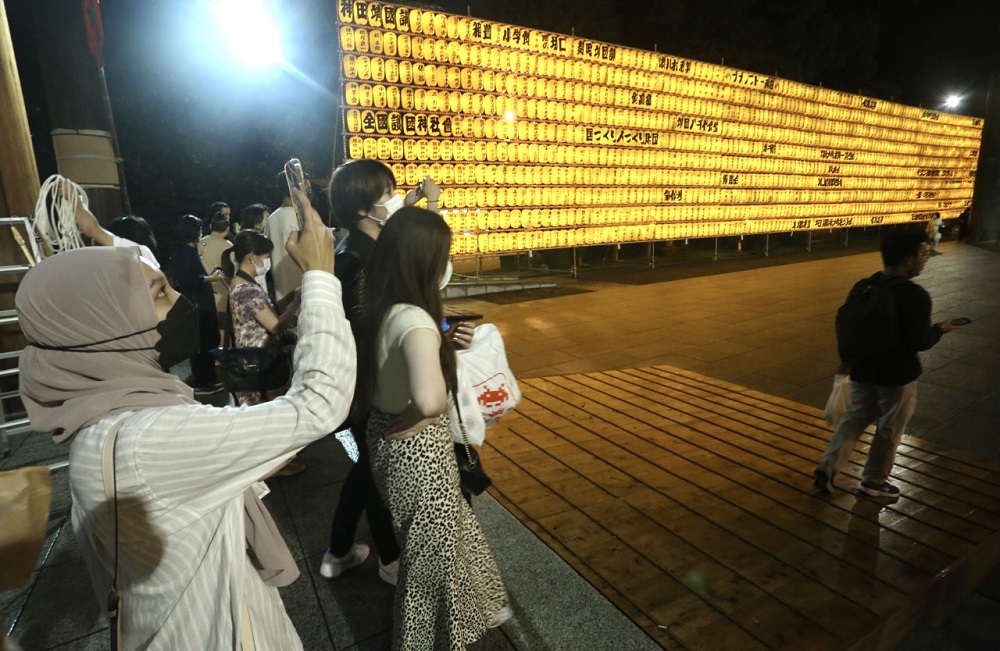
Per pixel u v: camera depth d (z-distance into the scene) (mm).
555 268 16141
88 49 7305
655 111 12492
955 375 5828
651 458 3867
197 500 1020
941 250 18234
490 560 1986
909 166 21141
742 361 6453
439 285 1728
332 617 2314
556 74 10602
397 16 8672
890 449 3223
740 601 2420
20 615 2355
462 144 9680
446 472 1743
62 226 2240
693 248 20609
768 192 16125
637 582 2539
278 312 3381
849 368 3295
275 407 1056
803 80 23469
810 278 12930
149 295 1047
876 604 2422
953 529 3021
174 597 1038
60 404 1005
